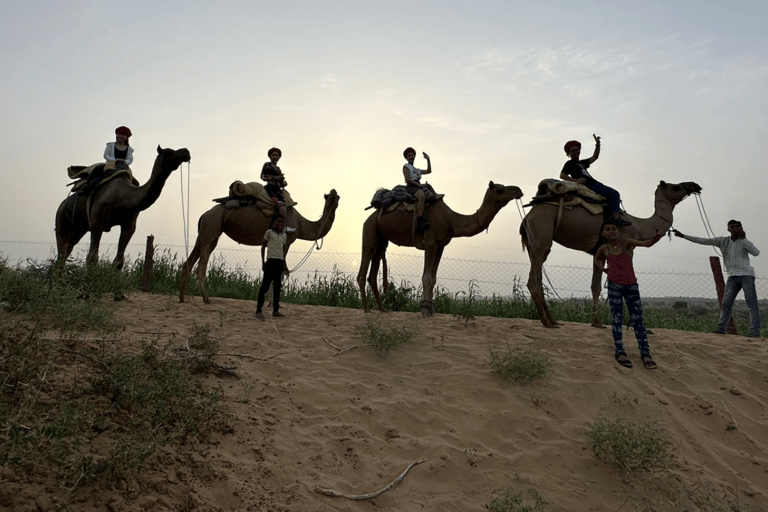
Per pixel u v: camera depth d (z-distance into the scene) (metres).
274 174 9.70
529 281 8.50
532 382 5.90
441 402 5.27
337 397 5.12
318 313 9.20
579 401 5.66
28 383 3.48
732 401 6.11
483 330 8.02
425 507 3.66
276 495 3.40
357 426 4.58
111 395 3.87
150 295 10.20
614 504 4.10
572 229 8.36
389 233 9.60
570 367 6.46
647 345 6.76
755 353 7.57
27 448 2.89
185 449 3.57
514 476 4.21
